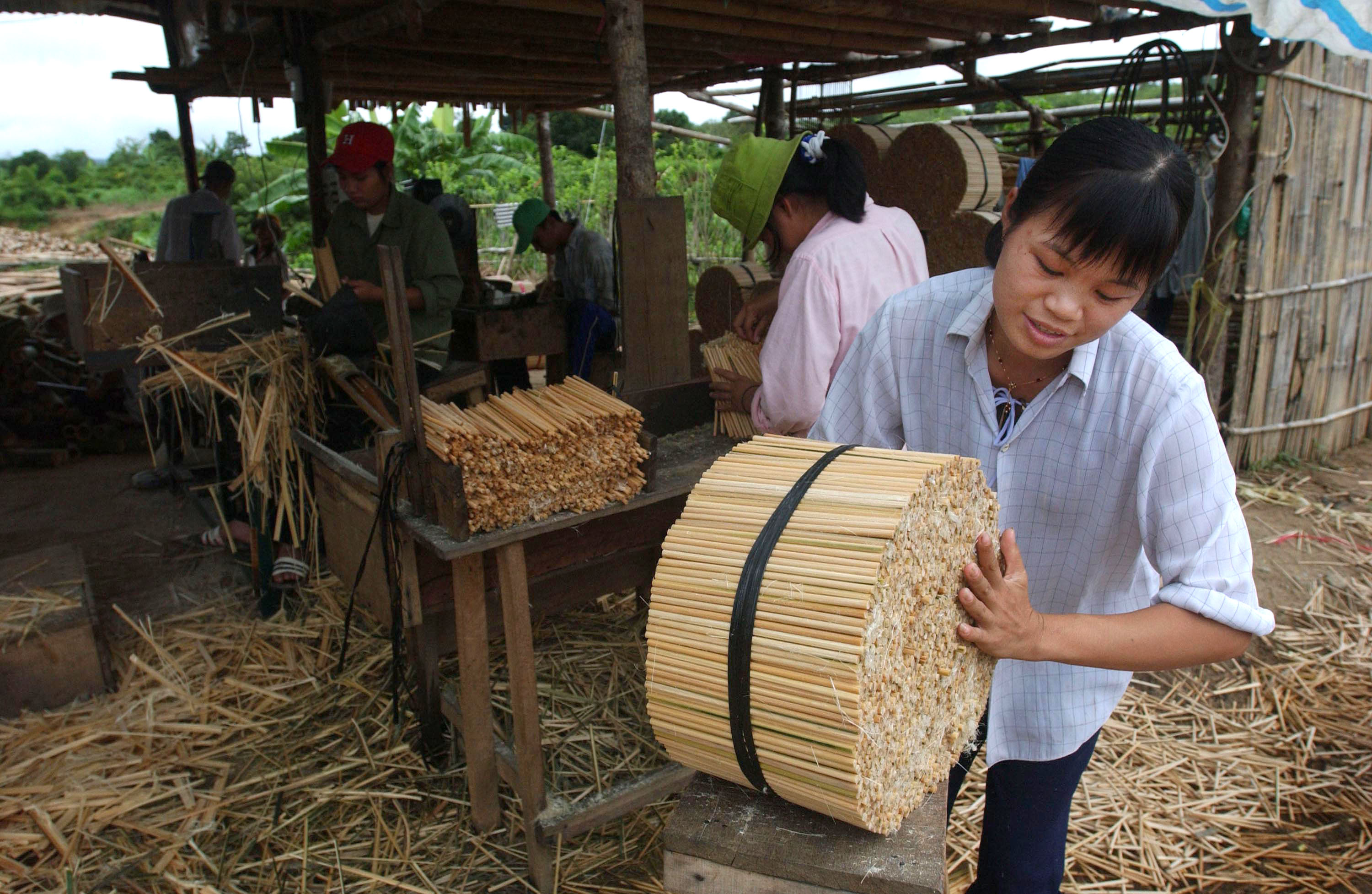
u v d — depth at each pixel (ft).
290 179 49.55
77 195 97.19
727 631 3.27
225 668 10.74
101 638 10.29
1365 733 10.30
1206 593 3.70
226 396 10.97
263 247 23.09
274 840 8.16
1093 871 8.18
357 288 11.33
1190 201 3.19
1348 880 8.16
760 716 3.24
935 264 15.52
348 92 21.36
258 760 9.21
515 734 7.27
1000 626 3.69
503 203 49.55
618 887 7.70
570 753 9.04
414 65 17.74
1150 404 3.95
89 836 8.13
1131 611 4.47
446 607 7.87
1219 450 3.85
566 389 7.30
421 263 11.87
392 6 13.28
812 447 3.91
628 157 9.71
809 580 3.16
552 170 29.55
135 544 14.58
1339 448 20.36
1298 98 16.84
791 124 23.91
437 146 51.96
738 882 3.51
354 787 8.77
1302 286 18.15
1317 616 12.76
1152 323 19.60
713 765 3.56
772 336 7.46
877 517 3.22
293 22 15.83
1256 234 17.13
